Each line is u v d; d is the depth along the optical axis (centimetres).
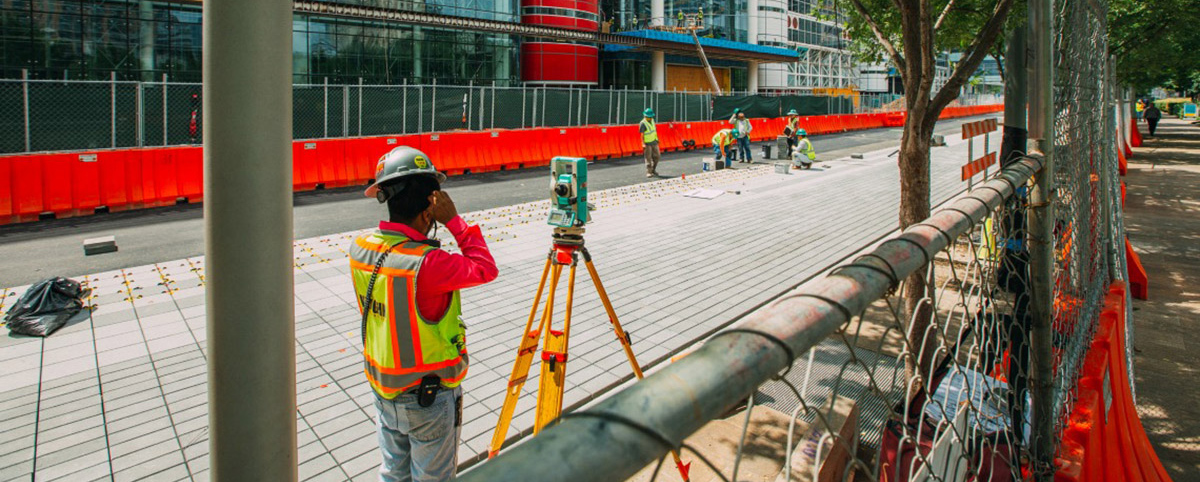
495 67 3412
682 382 63
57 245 958
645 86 4416
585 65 4000
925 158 472
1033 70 244
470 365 556
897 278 115
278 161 121
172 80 2375
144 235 1027
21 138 1678
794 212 1283
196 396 499
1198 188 1692
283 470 127
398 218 274
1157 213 1379
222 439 122
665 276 830
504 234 1054
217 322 119
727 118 3297
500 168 1895
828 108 4034
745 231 1105
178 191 1288
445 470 285
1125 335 496
